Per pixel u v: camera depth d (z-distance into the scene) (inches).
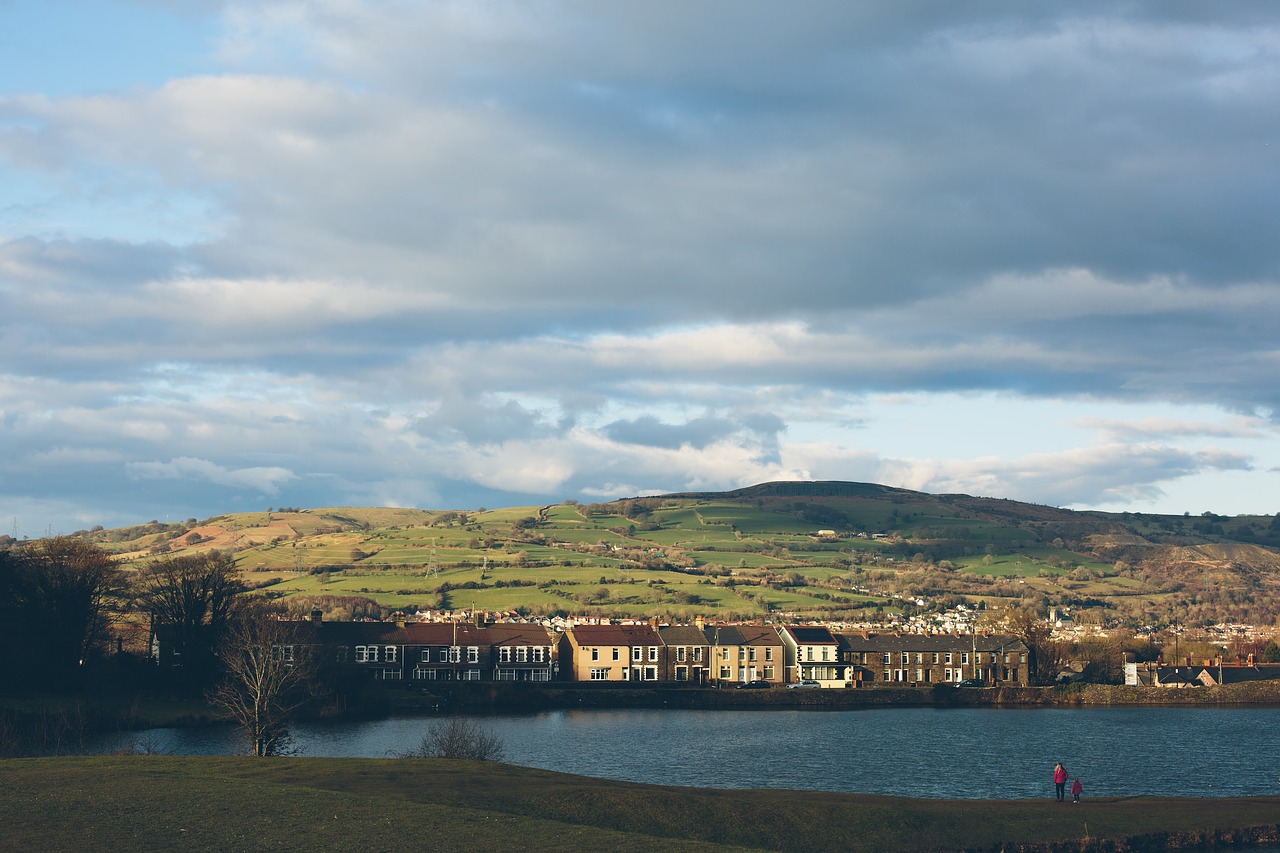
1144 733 6476.4
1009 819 3341.5
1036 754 5487.2
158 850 2250.2
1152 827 3324.3
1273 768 5103.3
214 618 7180.1
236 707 4788.4
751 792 3526.1
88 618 6673.2
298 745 5177.2
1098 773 4896.7
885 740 5959.6
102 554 7140.8
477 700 7687.0
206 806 2596.0
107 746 4783.5
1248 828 3341.5
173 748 4817.9
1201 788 4557.1
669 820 3038.9
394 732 5782.5
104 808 2554.1
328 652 7421.3
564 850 2364.7
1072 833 3253.0
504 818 2625.5
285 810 2583.7
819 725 6756.9
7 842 2273.6
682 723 6747.1
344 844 2335.1
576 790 3127.5
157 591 7357.3
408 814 2596.0
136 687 6688.0
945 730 6525.6
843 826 3157.0
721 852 2386.8
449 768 3376.0
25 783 2807.6
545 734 6023.6
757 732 6264.8
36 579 6466.5
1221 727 6875.0
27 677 6003.9
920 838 3147.1
